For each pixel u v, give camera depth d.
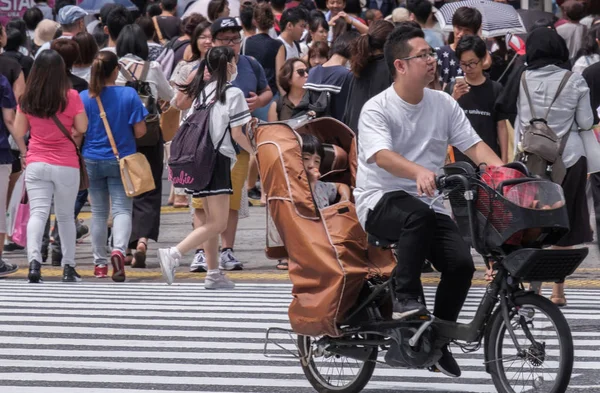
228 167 20.86
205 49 24.33
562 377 12.31
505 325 12.71
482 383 14.70
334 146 14.41
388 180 13.23
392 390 14.33
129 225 23.66
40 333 18.17
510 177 12.38
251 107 23.91
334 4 31.52
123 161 22.94
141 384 14.84
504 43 28.23
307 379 14.71
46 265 26.03
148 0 41.75
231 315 19.61
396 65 13.16
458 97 21.12
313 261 13.22
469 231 12.62
